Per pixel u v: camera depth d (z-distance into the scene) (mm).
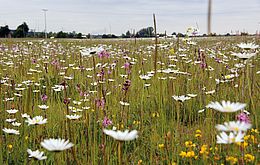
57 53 11398
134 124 4609
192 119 4684
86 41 17891
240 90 4703
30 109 4773
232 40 14336
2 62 9367
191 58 8500
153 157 3658
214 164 3145
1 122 4277
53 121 4598
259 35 9398
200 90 5266
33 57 10219
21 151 3781
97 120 4242
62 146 2234
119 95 5297
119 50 11352
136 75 6926
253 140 3395
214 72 6691
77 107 5156
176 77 6250
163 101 5172
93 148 3500
